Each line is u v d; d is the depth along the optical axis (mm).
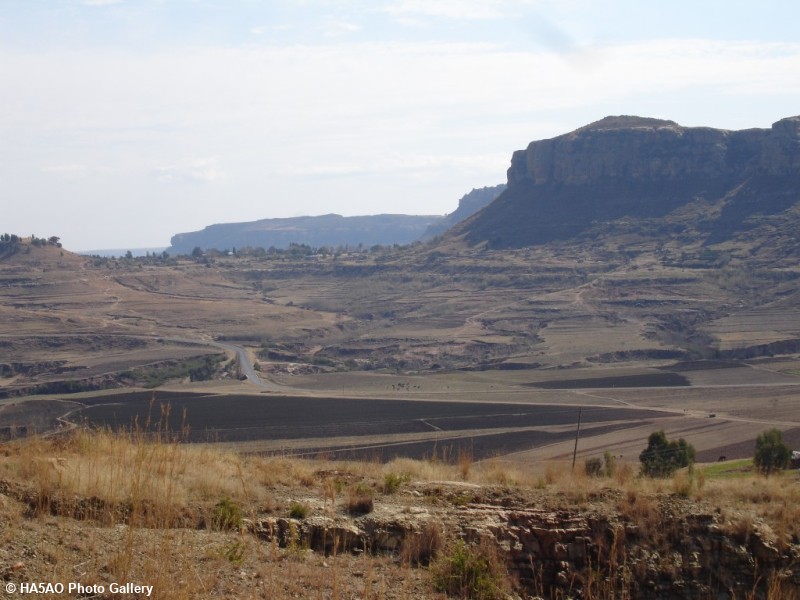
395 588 12570
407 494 16547
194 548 12328
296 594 11617
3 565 10797
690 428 72812
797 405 85688
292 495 15734
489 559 13633
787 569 15000
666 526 15422
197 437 69375
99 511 13078
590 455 57469
